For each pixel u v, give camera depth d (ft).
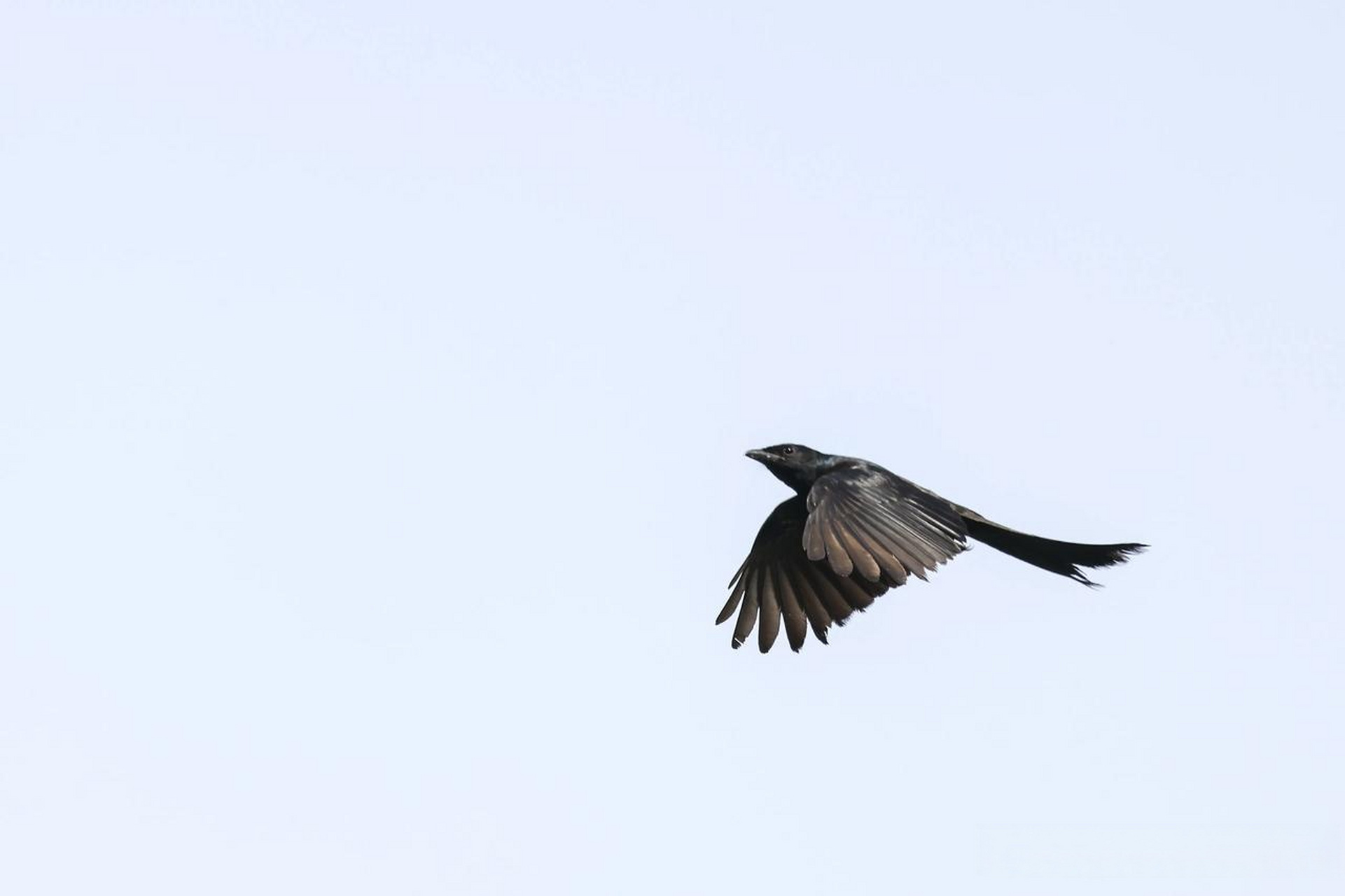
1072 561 56.08
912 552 52.80
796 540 58.34
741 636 58.44
